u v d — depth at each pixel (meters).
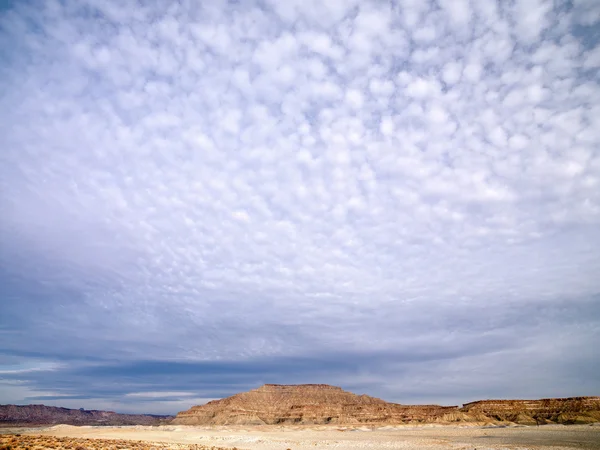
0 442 33.59
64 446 35.19
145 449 40.16
